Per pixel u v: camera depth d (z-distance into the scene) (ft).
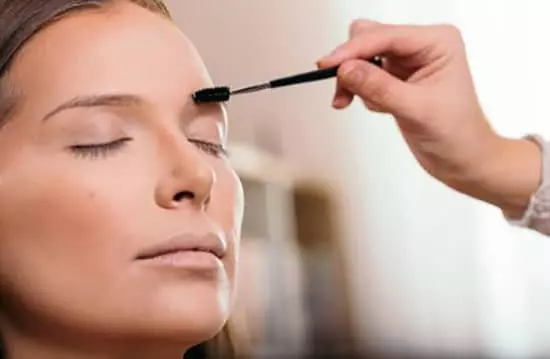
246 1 7.27
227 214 2.51
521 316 6.62
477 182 3.17
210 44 7.11
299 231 7.09
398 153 7.16
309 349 6.73
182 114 2.49
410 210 7.09
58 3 2.49
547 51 6.45
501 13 6.57
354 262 7.18
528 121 6.44
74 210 2.29
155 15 2.59
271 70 7.27
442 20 6.76
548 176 3.15
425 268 7.02
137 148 2.38
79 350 2.37
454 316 6.89
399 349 7.02
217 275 2.33
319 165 7.25
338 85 2.91
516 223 3.32
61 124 2.36
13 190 2.35
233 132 7.08
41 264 2.31
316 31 7.35
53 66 2.40
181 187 2.31
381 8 7.10
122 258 2.27
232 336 3.41
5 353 2.43
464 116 3.00
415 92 2.93
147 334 2.28
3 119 2.42
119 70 2.41
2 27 2.48
